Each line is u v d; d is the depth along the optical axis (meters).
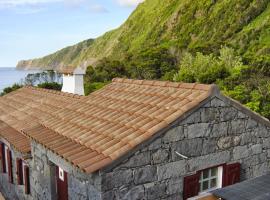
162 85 7.82
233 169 7.24
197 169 6.68
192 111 6.40
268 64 25.53
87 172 5.41
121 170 5.75
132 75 37.91
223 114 6.96
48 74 29.69
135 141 5.84
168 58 40.62
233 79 23.28
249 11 54.91
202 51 40.41
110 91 8.92
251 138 7.55
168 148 6.24
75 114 8.23
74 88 12.88
